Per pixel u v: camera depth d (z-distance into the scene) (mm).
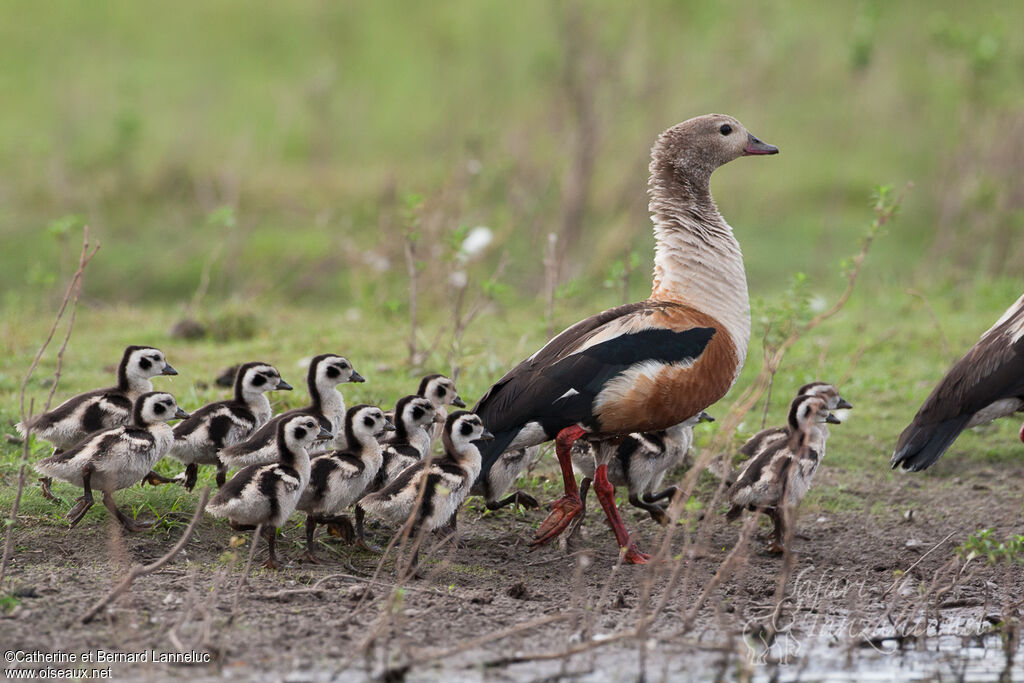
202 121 30156
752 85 27609
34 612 9016
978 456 13781
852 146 30500
